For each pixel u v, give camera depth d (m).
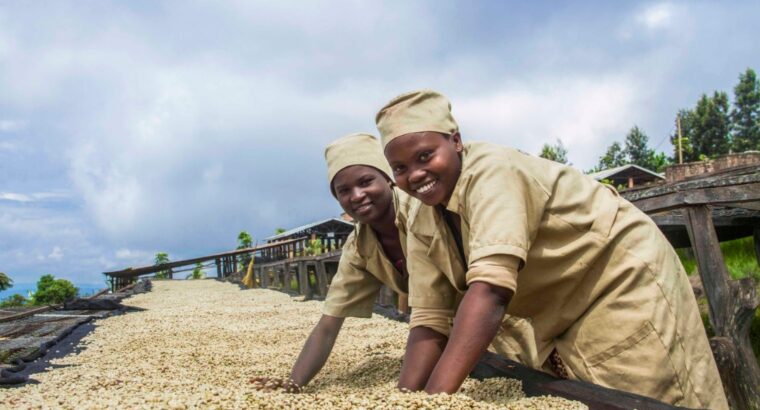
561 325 2.53
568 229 2.30
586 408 2.12
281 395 2.29
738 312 3.68
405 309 6.36
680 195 4.05
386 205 2.93
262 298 13.21
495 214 2.10
